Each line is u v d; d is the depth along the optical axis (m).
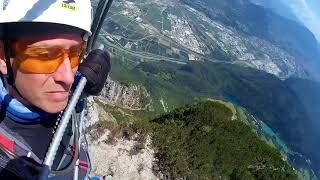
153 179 2.50
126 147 2.50
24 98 0.38
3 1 0.36
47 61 0.37
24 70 0.37
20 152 0.38
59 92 0.38
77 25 0.38
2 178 0.36
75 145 0.44
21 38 0.36
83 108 0.49
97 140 2.42
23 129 0.39
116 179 2.39
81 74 0.47
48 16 0.36
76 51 0.39
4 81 0.38
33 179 0.37
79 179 0.46
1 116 0.38
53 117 0.41
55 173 0.41
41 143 0.41
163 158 2.57
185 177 2.58
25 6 0.36
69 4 0.37
